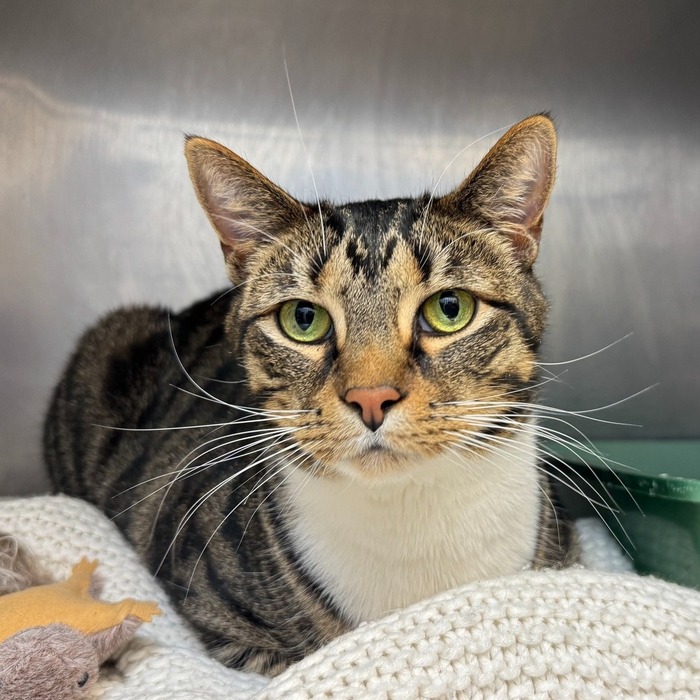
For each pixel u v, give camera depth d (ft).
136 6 1.44
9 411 1.46
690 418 1.52
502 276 0.95
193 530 1.11
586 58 1.48
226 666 1.01
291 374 0.94
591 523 1.30
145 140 1.49
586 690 0.77
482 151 1.51
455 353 0.89
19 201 1.45
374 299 0.89
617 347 1.52
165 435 1.27
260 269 1.00
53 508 1.14
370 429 0.86
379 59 1.49
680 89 1.49
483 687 0.77
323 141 1.51
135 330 1.44
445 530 0.94
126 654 0.93
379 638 0.79
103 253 1.49
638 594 0.85
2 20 1.41
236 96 1.49
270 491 1.05
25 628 0.85
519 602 0.83
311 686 0.76
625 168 1.50
